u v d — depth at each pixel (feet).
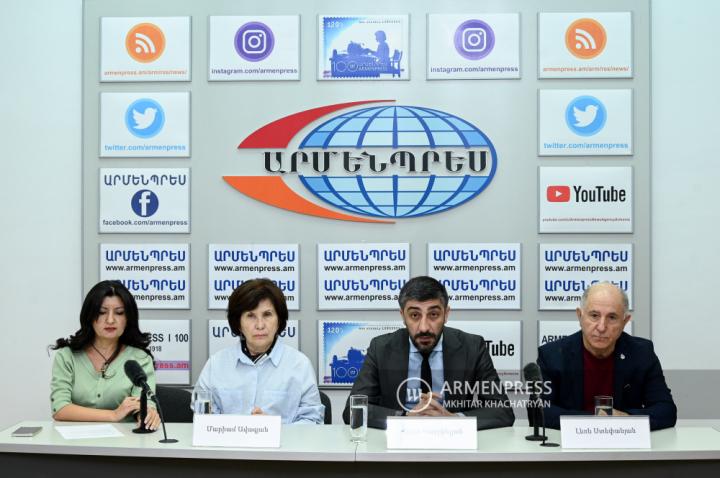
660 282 12.45
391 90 12.57
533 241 12.44
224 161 12.69
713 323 12.41
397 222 12.56
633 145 12.38
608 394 9.16
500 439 8.11
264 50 12.66
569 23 12.42
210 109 12.69
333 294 12.58
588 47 12.41
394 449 7.60
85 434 8.43
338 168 12.61
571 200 12.41
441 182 12.53
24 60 12.93
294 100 12.66
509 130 12.48
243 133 12.68
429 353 9.36
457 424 7.70
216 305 12.64
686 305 12.43
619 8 12.40
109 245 12.71
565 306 12.41
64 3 12.89
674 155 12.47
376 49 12.57
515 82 12.48
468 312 12.49
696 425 12.38
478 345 9.47
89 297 10.02
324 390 12.54
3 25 12.94
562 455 7.43
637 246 12.36
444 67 12.53
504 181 12.48
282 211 12.66
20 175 12.94
